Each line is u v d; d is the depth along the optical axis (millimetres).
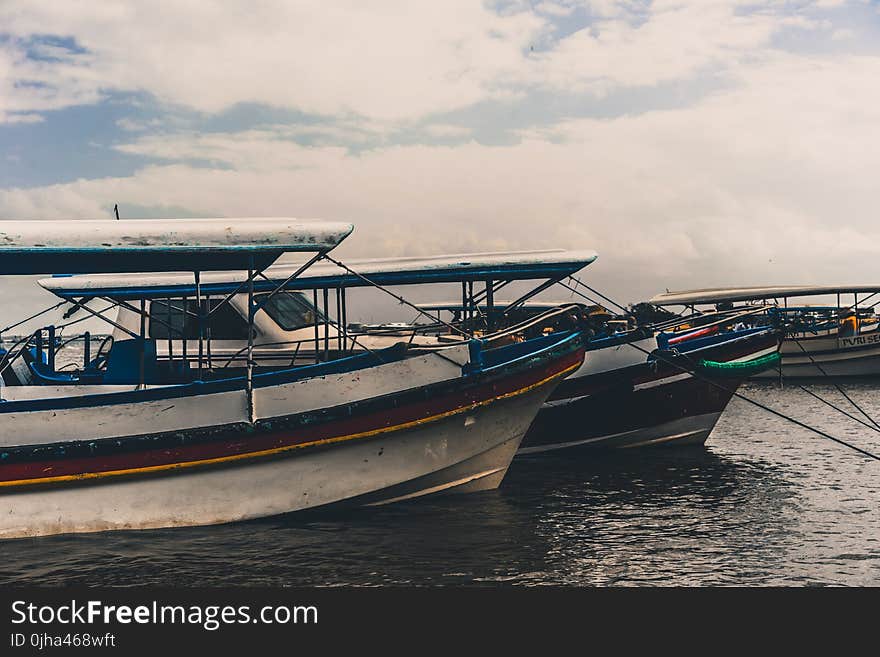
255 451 13359
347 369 14500
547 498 15609
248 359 13281
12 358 16625
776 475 17734
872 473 17922
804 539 13133
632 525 13859
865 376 41344
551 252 17578
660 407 20312
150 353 16781
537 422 19859
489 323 17844
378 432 13734
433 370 13977
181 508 13367
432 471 14328
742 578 11523
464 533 13281
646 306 22578
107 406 13125
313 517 13906
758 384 40750
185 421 13250
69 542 12859
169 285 16984
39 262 12984
